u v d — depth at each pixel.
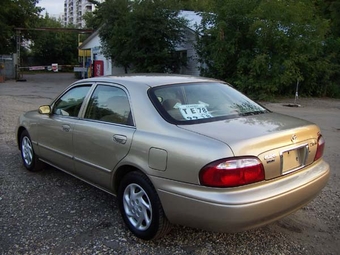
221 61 16.86
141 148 3.22
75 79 33.25
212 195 2.74
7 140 7.32
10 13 32.50
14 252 3.14
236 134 2.96
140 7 19.59
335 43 19.00
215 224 2.79
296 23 15.98
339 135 8.59
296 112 12.91
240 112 3.63
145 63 20.14
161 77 4.00
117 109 3.71
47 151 4.77
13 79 30.89
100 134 3.71
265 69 15.96
